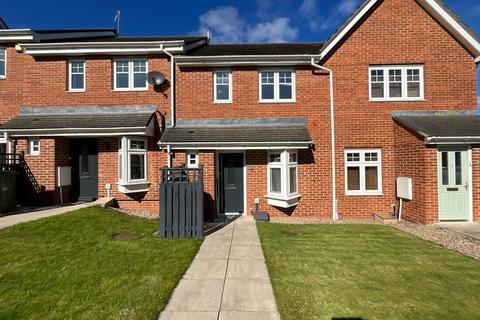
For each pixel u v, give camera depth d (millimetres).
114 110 11258
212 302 4156
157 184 11023
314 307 4035
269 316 3799
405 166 10125
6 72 11430
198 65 11148
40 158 10375
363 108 10984
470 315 3941
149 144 11125
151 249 6332
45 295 4359
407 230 8656
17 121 10633
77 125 10250
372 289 4641
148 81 11062
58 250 6133
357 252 6457
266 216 10242
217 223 9539
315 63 10969
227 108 11250
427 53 10852
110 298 4246
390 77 11047
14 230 7145
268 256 6082
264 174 10844
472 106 10789
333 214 10789
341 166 10922
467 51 10844
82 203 10656
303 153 10977
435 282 4941
